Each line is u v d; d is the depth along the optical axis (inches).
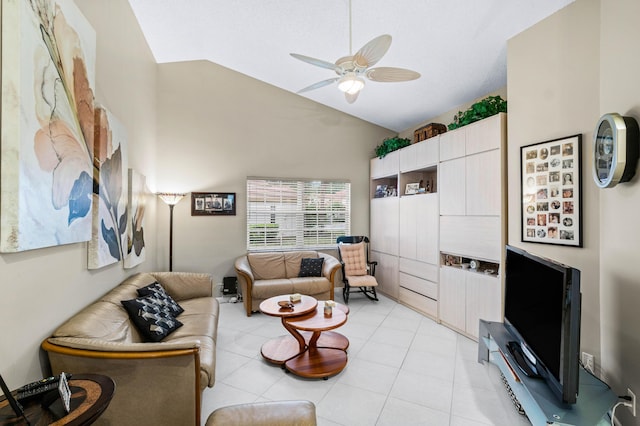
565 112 97.1
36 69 56.8
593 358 87.4
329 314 115.6
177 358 66.3
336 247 220.2
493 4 102.3
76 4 79.3
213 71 193.6
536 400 68.5
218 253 193.6
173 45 167.9
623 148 70.0
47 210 60.1
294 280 179.8
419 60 139.9
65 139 66.9
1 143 49.6
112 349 63.3
